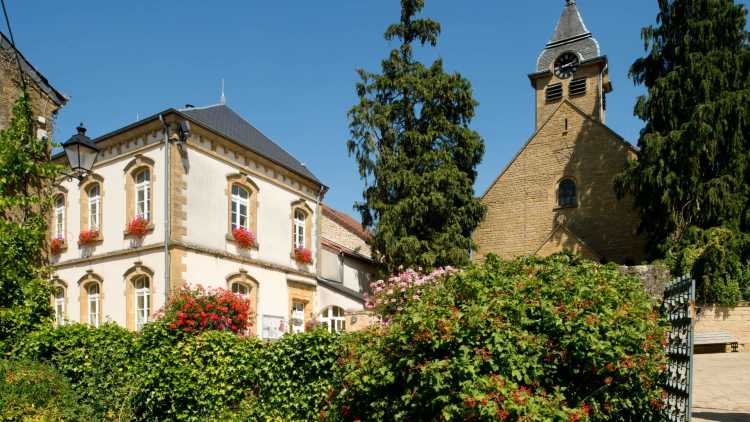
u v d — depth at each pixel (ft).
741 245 60.08
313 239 69.87
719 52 65.51
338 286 70.49
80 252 57.21
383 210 70.28
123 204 53.72
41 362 30.04
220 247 54.65
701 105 62.59
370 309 44.70
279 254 63.05
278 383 27.43
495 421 14.30
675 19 70.33
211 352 29.17
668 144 65.21
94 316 55.62
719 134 62.39
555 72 104.58
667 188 65.16
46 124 37.27
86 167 34.35
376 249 72.02
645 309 18.11
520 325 16.42
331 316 69.46
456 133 72.74
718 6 66.64
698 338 55.26
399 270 69.62
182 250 49.73
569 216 84.17
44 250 34.83
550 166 86.94
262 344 29.53
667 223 66.74
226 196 56.18
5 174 33.09
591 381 16.80
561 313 16.34
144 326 31.37
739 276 60.18
